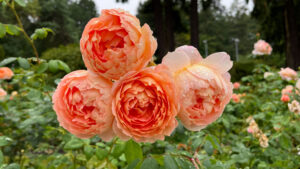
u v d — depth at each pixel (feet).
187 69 1.27
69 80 1.23
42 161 2.49
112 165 1.90
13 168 1.72
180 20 19.74
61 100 1.26
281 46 21.24
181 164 1.45
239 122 5.32
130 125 1.17
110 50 1.11
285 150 3.89
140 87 1.17
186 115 1.25
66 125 1.26
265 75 6.29
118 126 1.13
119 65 1.14
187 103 1.22
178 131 1.81
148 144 2.22
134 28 1.15
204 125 1.31
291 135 3.79
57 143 3.76
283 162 2.99
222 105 1.35
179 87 1.23
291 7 19.03
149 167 1.39
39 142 3.28
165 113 1.15
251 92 7.07
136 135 1.18
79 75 1.24
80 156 2.38
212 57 1.31
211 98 1.24
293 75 5.63
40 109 3.25
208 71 1.26
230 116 4.06
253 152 3.46
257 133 3.49
